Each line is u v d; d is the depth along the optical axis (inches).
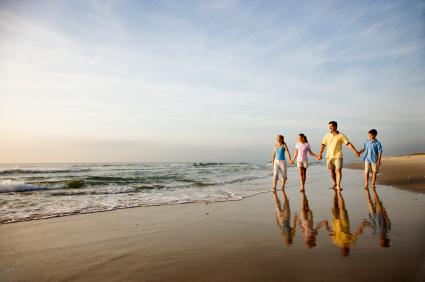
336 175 346.6
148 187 399.2
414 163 842.2
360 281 86.9
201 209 231.9
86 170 870.4
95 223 184.5
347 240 133.2
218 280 92.9
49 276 101.3
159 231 162.9
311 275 93.1
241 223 179.6
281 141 370.3
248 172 788.0
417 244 125.1
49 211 225.9
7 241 145.1
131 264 111.0
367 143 352.8
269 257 113.1
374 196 278.8
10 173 744.3
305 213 207.0
